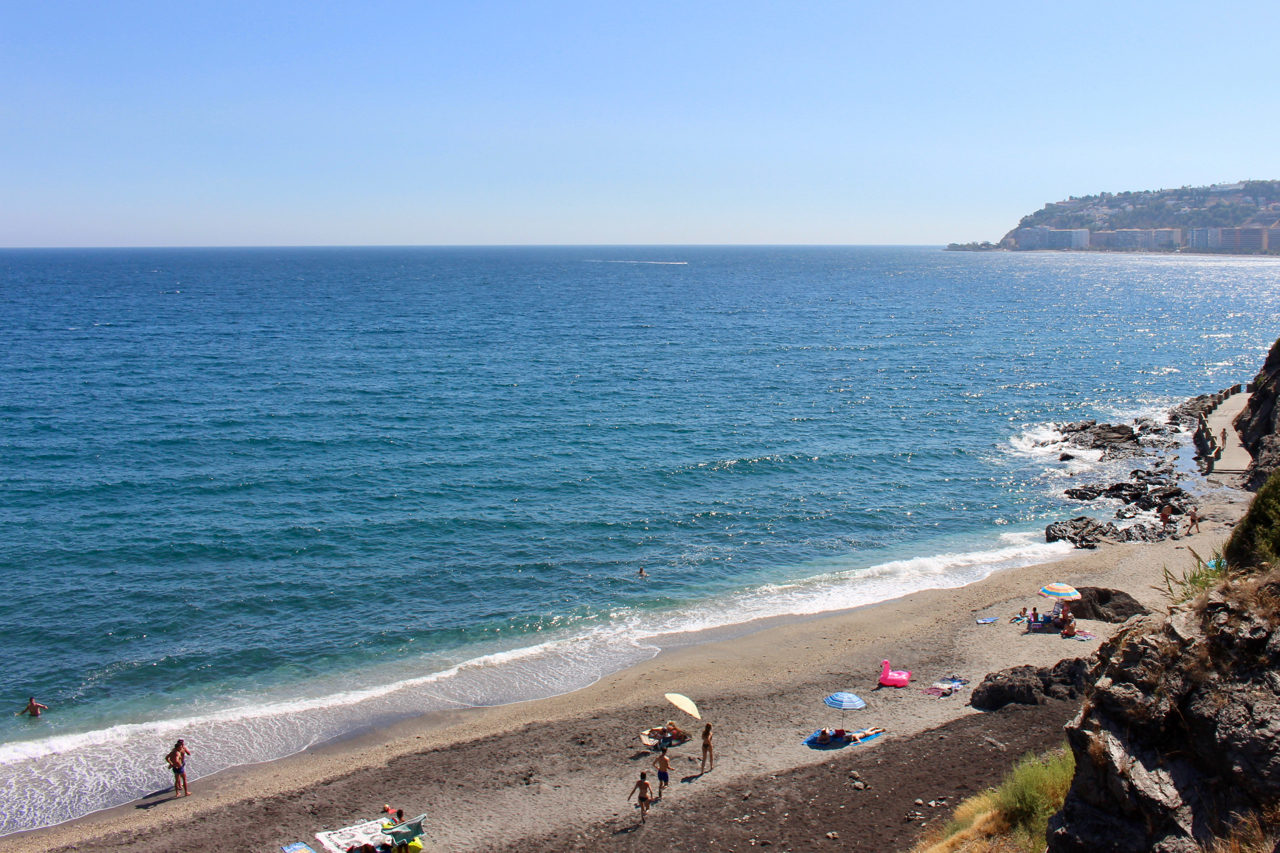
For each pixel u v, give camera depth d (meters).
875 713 28.31
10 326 129.12
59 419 70.12
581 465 59.69
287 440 65.12
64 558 42.50
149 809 24.33
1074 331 135.25
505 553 44.25
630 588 40.38
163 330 127.94
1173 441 65.62
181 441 64.31
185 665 32.91
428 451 62.84
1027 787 17.08
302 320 145.25
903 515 50.81
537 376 93.81
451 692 31.30
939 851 17.33
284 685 31.72
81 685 31.38
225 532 46.28
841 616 37.25
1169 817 11.85
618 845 21.36
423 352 110.44
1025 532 47.97
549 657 33.91
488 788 24.59
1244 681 12.20
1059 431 70.88
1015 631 34.47
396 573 41.62
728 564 43.34
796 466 60.28
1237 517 46.72
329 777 25.53
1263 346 117.88
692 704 25.69
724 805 22.77
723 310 172.12
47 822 23.78
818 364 103.56
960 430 71.44
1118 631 14.51
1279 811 11.05
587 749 26.78
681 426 71.38
